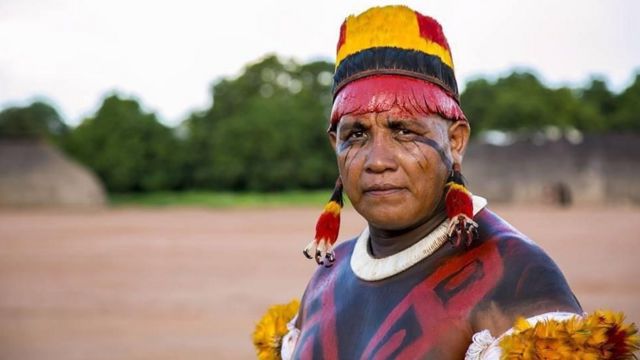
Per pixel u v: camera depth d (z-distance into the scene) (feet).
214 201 301.02
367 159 8.02
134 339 46.52
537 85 372.79
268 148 319.68
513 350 6.87
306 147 323.78
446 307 7.77
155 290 70.38
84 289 71.67
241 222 192.54
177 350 43.01
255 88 364.58
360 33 8.22
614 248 110.22
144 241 133.59
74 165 301.63
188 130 343.05
